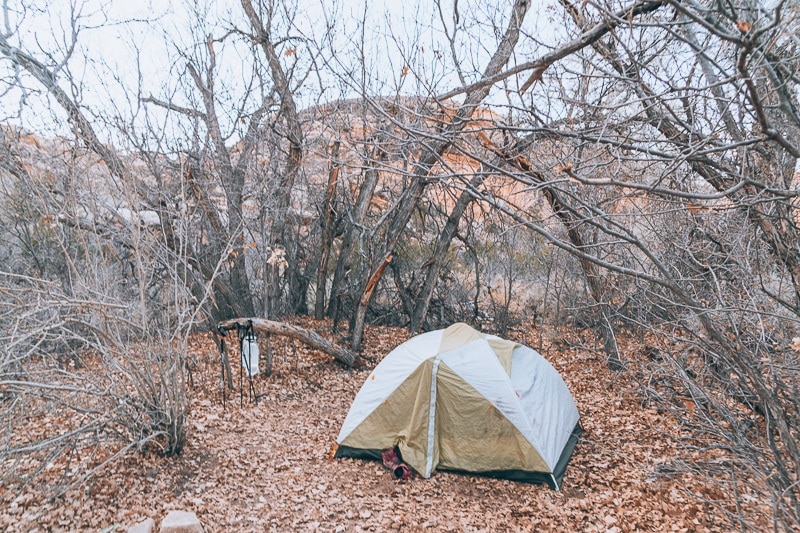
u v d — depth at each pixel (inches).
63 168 307.9
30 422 296.5
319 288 556.4
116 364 251.3
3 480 229.3
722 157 168.9
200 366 403.5
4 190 357.4
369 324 565.0
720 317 196.7
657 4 149.6
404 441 285.6
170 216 339.6
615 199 174.9
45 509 221.9
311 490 261.3
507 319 552.7
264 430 320.8
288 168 461.4
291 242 563.2
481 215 548.1
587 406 362.9
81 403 285.1
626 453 295.9
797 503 159.0
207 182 401.7
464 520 240.4
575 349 475.5
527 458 271.0
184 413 277.4
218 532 221.6
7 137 309.7
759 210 171.9
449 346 298.5
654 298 275.1
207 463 274.8
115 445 275.1
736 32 133.0
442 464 284.4
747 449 195.6
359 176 537.3
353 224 475.5
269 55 430.6
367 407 296.7
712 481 236.2
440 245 490.9
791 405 191.8
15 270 384.2
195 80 422.9
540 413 283.7
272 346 458.6
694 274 223.1
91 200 263.6
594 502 252.2
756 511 205.5
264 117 460.8
